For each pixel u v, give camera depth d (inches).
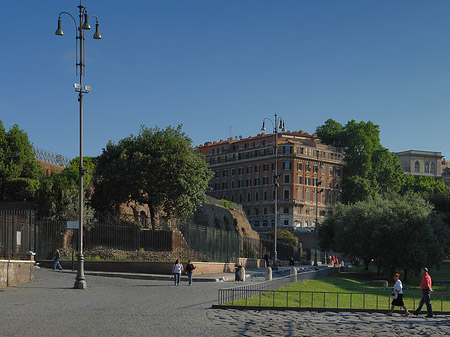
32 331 624.7
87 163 2807.6
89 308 853.2
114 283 1349.7
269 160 5629.9
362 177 5920.3
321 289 1481.3
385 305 1187.3
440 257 2342.5
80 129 1202.0
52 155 2925.7
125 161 2293.3
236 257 2406.5
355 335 706.8
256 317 841.5
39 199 1913.1
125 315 786.8
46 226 1750.7
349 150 6058.1
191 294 1130.0
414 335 724.0
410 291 1739.7
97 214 2207.2
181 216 2413.9
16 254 1309.1
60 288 1158.3
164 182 2279.8
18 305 856.9
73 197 1913.1
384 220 2369.6
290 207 5457.7
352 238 2605.8
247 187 5841.5
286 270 2356.1
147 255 1840.6
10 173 2363.4
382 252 2363.4
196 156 2406.5
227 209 3900.1
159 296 1076.5
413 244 2285.9
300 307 970.7
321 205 5718.5
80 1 1176.2
